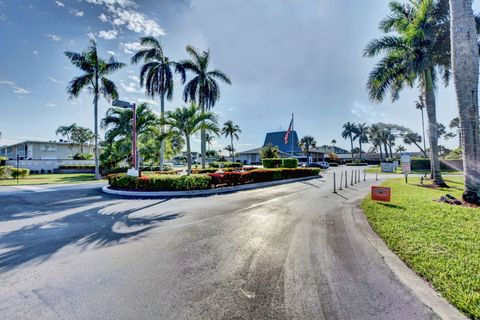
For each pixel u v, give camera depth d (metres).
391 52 14.97
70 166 32.72
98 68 21.83
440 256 3.85
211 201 9.35
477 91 7.91
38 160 31.92
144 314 2.53
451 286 3.01
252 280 3.26
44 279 3.28
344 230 5.58
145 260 3.92
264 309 2.62
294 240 4.89
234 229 5.66
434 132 13.97
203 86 25.09
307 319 2.45
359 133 73.62
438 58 14.02
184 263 3.80
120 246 4.55
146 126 19.89
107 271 3.52
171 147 26.72
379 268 3.62
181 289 3.03
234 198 10.11
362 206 8.14
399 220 6.04
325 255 4.12
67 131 53.25
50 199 9.68
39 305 2.69
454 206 7.44
